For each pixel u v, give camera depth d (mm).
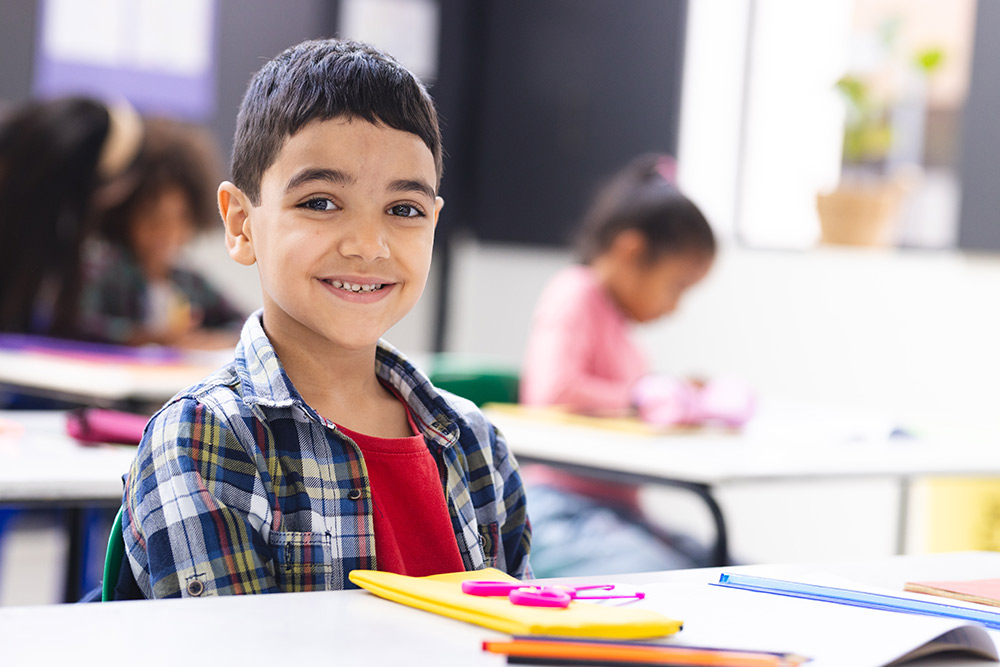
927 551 2561
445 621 676
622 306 2637
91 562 2332
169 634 624
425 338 4215
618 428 2021
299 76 919
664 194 2598
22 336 3014
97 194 3121
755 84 3512
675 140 3662
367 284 904
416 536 916
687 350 3627
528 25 4074
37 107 3100
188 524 814
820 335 3303
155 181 3164
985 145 2932
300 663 581
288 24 3832
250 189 941
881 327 3166
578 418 2111
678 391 2096
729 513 3516
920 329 3078
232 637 622
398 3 4043
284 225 901
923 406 3064
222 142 3709
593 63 3891
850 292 3238
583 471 1888
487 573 796
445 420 976
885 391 3150
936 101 3062
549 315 2584
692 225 2576
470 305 4242
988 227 2918
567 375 2488
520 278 4086
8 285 3047
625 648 613
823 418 2455
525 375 2631
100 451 1538
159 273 3217
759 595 790
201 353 2785
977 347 2953
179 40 3648
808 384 3328
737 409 2137
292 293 901
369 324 905
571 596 753
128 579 872
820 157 3350
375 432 955
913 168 3119
